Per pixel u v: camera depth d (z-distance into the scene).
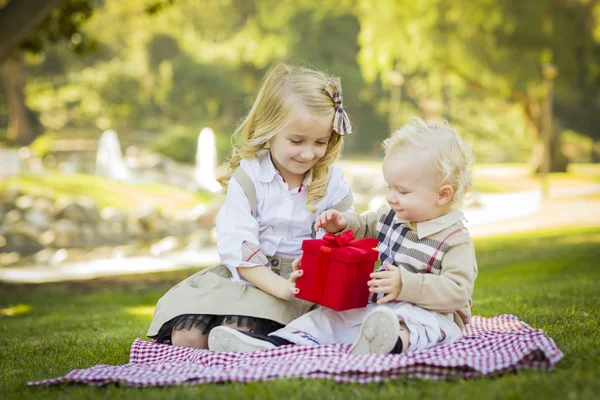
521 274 7.50
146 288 8.73
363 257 2.53
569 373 2.09
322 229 2.99
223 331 2.58
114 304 6.86
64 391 2.21
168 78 36.12
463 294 2.54
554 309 3.87
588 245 10.68
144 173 22.31
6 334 4.34
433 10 23.05
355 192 22.22
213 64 37.00
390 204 2.68
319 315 2.69
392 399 1.93
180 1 36.97
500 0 22.81
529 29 23.50
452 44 23.78
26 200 15.42
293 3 36.47
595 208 19.33
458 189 2.62
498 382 2.03
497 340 2.49
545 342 2.36
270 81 2.90
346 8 34.94
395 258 2.70
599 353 2.36
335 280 2.53
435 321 2.53
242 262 2.80
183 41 38.72
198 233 15.91
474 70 24.83
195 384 2.20
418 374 2.16
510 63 24.36
